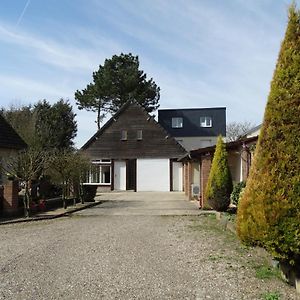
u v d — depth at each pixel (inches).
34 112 1747.0
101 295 237.5
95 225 553.0
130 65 2084.2
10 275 283.1
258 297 229.3
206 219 608.7
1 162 807.7
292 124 218.7
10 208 652.1
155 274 283.3
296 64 224.2
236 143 781.9
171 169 1601.9
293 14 231.9
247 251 356.5
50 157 813.9
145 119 1630.2
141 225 546.9
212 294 237.5
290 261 220.4
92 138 1640.0
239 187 636.7
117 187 1619.1
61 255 348.2
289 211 211.6
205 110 2091.5
